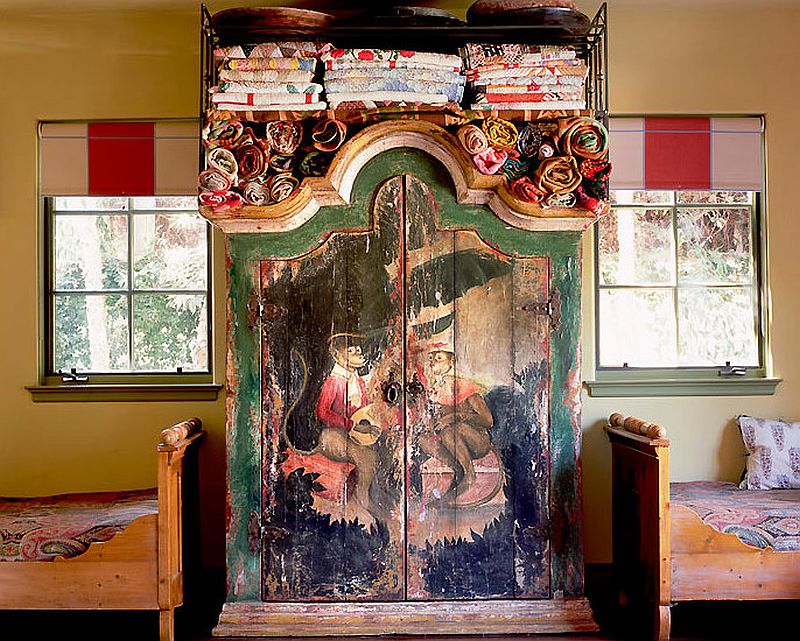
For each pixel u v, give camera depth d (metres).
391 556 3.44
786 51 4.14
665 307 4.18
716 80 4.11
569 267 3.48
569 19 3.50
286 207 3.33
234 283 3.46
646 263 4.18
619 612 3.71
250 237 3.46
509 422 3.47
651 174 4.08
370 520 3.45
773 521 3.34
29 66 4.07
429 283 3.46
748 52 4.13
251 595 3.45
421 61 3.32
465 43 3.69
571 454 3.47
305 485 3.45
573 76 3.38
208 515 4.03
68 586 3.26
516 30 3.57
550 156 3.38
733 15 4.12
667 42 4.11
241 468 3.45
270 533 3.45
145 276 4.14
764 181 4.15
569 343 3.48
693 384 4.07
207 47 3.68
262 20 3.44
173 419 4.06
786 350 4.12
